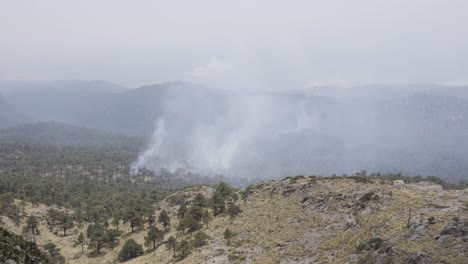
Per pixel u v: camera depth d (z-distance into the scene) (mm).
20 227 120125
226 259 62219
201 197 111375
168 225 106750
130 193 197250
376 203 58219
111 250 102625
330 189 73500
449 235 36562
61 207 162500
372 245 43906
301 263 49969
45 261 54312
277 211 76312
